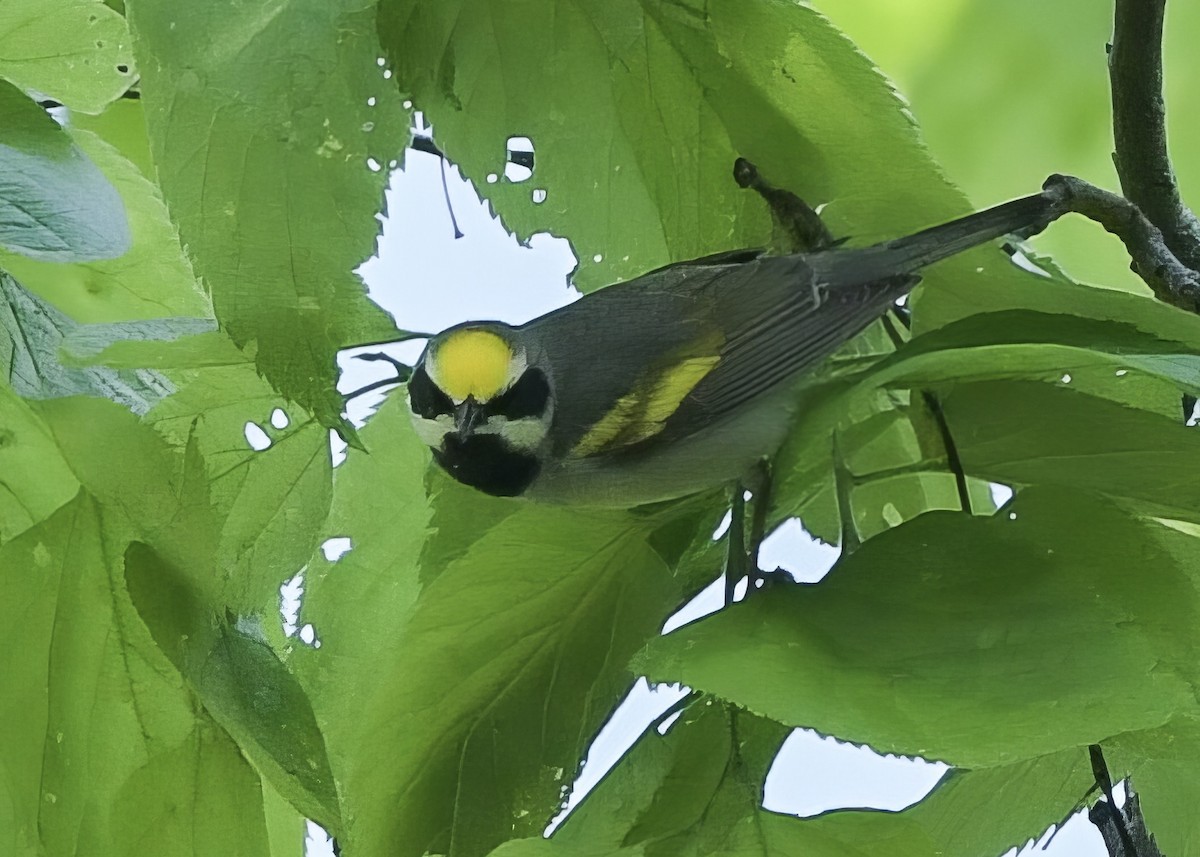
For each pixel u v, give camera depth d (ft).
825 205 8.53
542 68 8.48
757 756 8.39
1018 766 8.48
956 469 8.41
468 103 8.48
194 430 8.43
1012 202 8.47
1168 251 8.48
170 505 8.43
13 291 8.44
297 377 8.36
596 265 8.52
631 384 8.59
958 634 8.34
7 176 8.41
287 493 8.45
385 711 8.45
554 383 8.61
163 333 8.42
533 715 8.46
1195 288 8.46
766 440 8.52
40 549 8.42
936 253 8.46
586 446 8.59
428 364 8.62
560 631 8.46
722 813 8.38
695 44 8.48
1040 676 8.32
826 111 8.48
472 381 8.60
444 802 8.46
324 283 8.37
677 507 8.50
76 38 8.54
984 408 8.41
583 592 8.46
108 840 8.43
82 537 8.42
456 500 8.53
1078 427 8.39
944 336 8.41
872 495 8.54
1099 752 8.43
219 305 8.36
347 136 8.37
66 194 8.42
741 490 8.50
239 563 8.43
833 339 8.50
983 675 8.32
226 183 8.36
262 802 8.44
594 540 8.46
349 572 8.53
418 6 8.45
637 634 8.47
